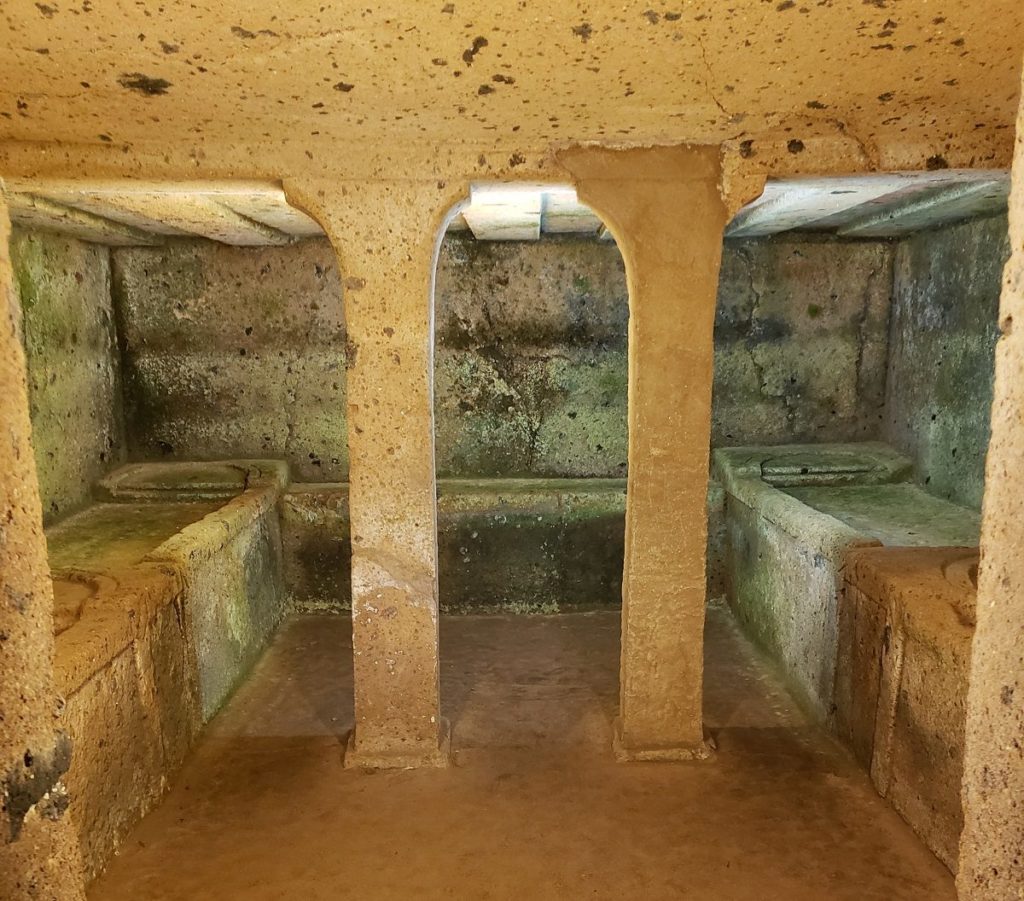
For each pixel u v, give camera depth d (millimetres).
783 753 2744
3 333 1089
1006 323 1043
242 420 4336
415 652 2623
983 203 3080
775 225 3885
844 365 4379
